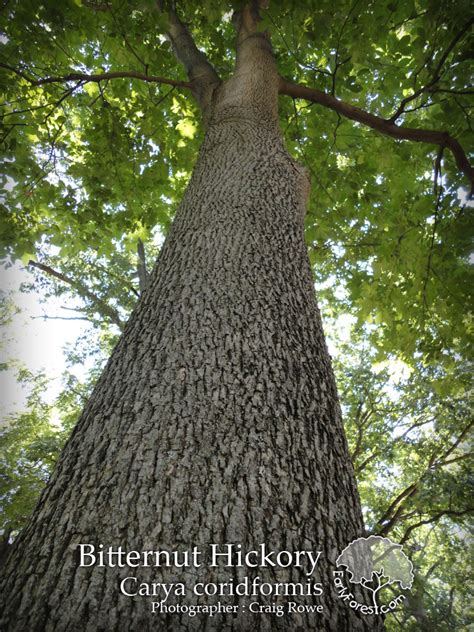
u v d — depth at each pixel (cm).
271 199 258
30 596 96
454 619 917
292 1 337
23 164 532
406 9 375
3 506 690
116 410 142
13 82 446
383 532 823
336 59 396
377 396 997
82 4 391
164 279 205
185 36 471
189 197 270
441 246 497
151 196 627
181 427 131
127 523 107
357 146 544
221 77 518
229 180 265
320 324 207
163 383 147
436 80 358
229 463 122
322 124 516
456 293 511
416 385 912
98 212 591
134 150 566
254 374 153
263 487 119
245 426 134
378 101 520
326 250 637
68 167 586
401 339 569
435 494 781
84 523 109
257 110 344
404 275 552
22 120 538
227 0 374
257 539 107
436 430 928
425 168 553
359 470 932
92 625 90
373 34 368
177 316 177
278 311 186
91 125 574
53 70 485
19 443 834
